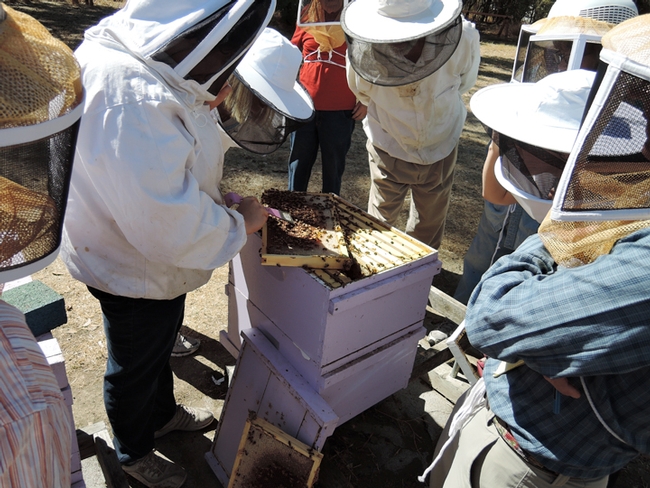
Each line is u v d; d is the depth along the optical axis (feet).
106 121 4.15
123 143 4.15
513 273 4.01
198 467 7.22
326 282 5.45
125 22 4.42
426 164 10.27
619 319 3.18
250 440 5.96
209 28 4.23
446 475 5.14
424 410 8.46
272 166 17.60
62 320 4.97
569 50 7.82
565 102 4.43
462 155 20.74
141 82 4.23
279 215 6.36
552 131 4.42
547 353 3.51
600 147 2.91
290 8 35.47
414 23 8.05
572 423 3.91
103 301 5.36
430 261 6.28
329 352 5.80
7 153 2.39
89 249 5.09
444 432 5.59
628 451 3.99
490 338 3.87
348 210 7.24
